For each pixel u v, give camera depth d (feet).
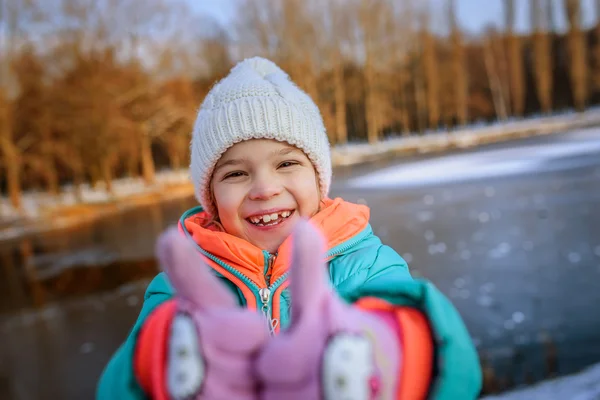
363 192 48.49
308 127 4.06
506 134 94.63
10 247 42.27
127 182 78.28
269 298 3.63
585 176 40.37
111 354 18.71
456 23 114.01
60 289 27.68
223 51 93.30
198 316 1.83
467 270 21.93
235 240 3.79
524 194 36.91
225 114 3.93
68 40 69.92
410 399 1.71
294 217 3.89
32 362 18.53
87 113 67.56
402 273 3.38
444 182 48.37
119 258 33.45
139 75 77.56
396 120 116.98
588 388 11.44
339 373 1.63
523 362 13.85
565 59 115.24
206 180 4.15
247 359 1.76
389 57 109.60
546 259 21.80
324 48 102.58
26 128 67.92
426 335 1.81
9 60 65.57
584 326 15.44
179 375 1.75
